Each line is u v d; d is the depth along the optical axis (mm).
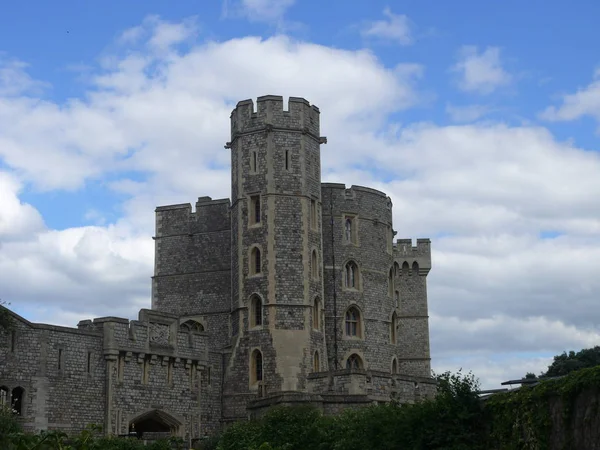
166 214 72250
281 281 63250
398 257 86125
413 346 84875
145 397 57344
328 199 71000
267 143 64938
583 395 31344
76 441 23750
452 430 38031
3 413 44062
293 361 62125
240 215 65062
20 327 51219
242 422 53125
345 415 47469
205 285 69812
